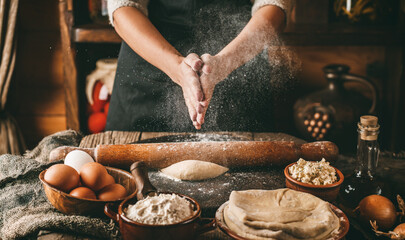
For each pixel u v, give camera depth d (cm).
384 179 113
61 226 88
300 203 89
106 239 88
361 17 221
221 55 121
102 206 91
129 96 167
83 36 208
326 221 79
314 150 118
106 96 225
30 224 89
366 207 98
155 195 89
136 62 163
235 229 79
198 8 154
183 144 117
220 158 115
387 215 96
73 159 108
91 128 229
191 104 121
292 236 77
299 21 225
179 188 107
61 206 91
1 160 117
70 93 221
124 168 115
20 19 242
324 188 93
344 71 212
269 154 116
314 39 210
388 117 245
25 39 245
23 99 254
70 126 226
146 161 114
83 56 226
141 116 166
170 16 158
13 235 90
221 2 155
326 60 245
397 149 240
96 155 114
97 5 217
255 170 118
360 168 109
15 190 108
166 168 115
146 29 132
